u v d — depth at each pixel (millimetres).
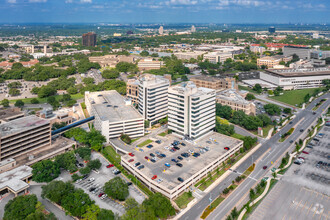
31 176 196750
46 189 171000
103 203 172375
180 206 171500
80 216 158500
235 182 198500
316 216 162000
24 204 157625
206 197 181000
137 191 186625
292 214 163750
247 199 178625
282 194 183250
